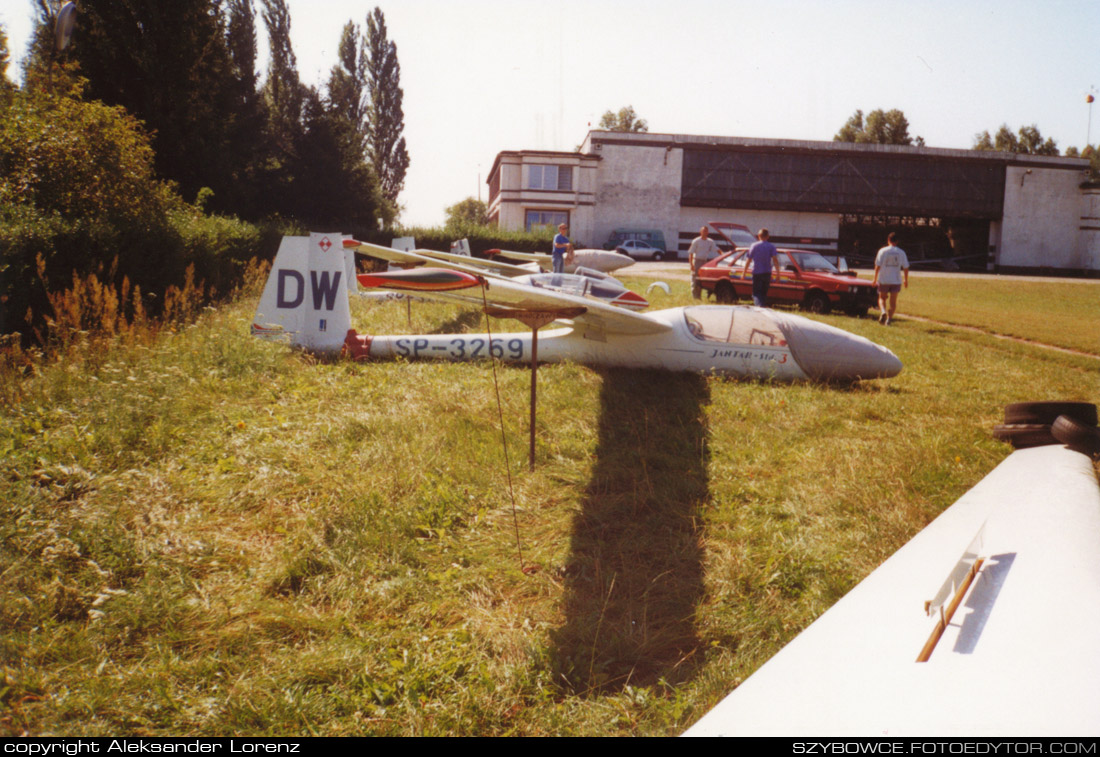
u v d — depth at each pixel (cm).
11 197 1156
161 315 1062
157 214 1341
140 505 380
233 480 424
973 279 3319
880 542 347
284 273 807
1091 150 8906
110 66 2242
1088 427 398
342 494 402
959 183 4697
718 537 367
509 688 240
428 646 263
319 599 300
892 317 1410
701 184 4600
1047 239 4769
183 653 259
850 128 8762
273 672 247
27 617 276
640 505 407
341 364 773
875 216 5041
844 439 545
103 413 506
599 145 4541
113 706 227
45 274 873
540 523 383
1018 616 142
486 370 752
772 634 275
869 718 113
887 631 149
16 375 599
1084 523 200
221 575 317
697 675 248
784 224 4719
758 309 784
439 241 3047
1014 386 787
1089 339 1266
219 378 666
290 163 3050
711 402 654
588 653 261
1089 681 111
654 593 310
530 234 3334
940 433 558
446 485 421
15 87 1428
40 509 363
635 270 3117
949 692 117
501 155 4350
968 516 228
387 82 5391
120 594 290
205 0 2386
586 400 633
